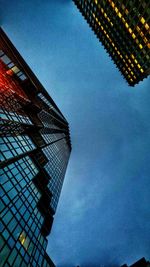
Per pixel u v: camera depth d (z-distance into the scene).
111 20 60.41
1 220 21.53
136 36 55.44
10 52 54.31
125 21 55.00
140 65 63.53
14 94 46.75
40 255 27.23
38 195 35.66
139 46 57.19
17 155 33.28
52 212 49.41
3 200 23.84
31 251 25.16
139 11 48.25
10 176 28.53
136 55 61.44
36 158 45.53
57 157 80.56
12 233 22.42
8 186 26.48
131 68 69.94
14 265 20.20
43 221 33.47
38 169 41.56
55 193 57.69
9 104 40.56
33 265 24.02
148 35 51.41
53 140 82.69
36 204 33.06
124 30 58.19
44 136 67.06
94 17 68.94
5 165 28.86
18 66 55.44
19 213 26.28
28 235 26.06
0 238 19.94
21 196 29.48
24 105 53.00
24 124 43.56
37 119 57.59
